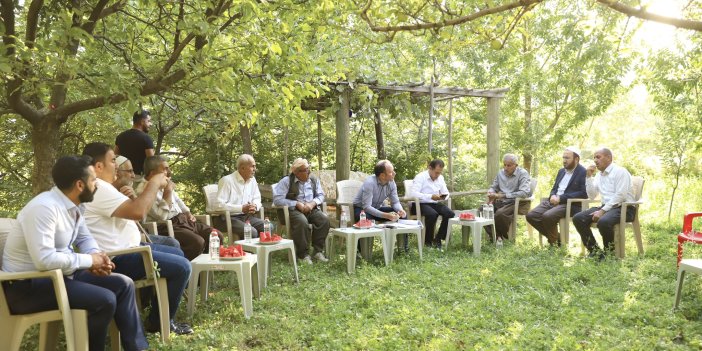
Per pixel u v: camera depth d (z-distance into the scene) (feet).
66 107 16.48
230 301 16.20
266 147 40.55
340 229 20.97
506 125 46.50
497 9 8.84
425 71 44.86
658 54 28.63
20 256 10.09
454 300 16.19
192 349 12.27
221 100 17.80
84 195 10.64
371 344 12.38
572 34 37.91
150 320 12.91
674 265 19.71
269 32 15.97
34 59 14.51
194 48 16.78
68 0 15.20
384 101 30.45
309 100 29.91
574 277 18.58
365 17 9.91
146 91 16.24
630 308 14.88
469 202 34.94
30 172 33.94
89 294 10.33
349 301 16.02
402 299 16.16
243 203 21.40
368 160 43.47
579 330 13.29
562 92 44.04
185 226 17.66
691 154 33.96
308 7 15.15
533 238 26.35
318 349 12.41
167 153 40.47
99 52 19.16
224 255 14.94
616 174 21.85
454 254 23.24
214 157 38.55
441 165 25.89
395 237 23.15
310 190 23.09
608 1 7.99
